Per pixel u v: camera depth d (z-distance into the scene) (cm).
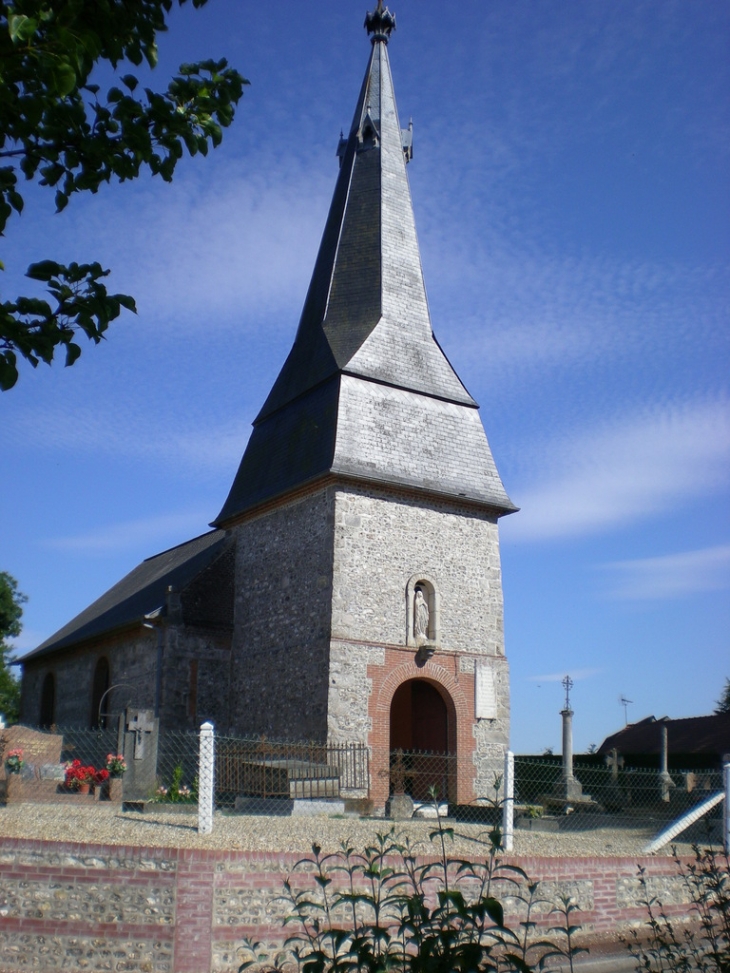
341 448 2306
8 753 1466
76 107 598
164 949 917
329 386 2444
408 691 2494
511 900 1072
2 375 563
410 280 2686
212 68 673
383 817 1600
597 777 2683
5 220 584
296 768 1717
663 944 760
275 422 2661
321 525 2295
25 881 941
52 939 925
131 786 1533
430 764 2305
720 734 3419
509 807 1252
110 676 2831
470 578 2428
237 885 948
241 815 1466
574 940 1084
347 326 2562
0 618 4481
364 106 2906
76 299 589
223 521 2664
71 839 1073
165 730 2392
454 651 2333
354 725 2130
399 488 2347
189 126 656
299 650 2266
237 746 2270
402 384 2494
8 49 529
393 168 2811
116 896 933
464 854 1124
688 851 1366
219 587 2588
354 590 2222
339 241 2717
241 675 2478
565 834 1516
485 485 2534
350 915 980
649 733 3747
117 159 627
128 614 2894
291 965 939
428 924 496
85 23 602
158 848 944
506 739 2356
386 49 3016
